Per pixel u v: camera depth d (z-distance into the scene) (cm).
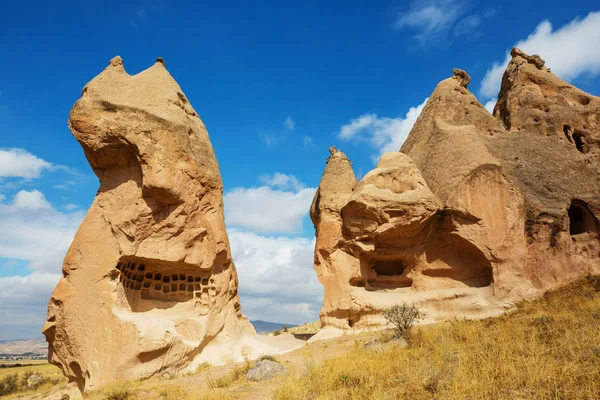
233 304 2067
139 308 1723
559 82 2473
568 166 2125
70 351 1602
